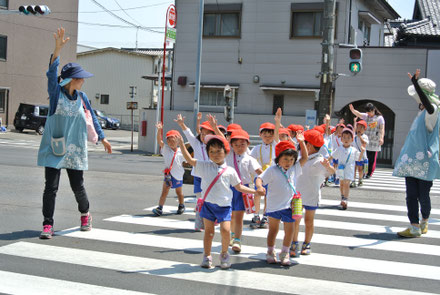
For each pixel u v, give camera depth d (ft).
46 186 19.88
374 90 66.39
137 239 20.21
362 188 39.19
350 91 67.26
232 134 19.93
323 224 24.71
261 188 17.03
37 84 117.91
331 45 46.09
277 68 75.51
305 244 19.03
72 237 20.10
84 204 21.18
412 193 22.15
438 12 84.43
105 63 157.17
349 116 73.97
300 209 16.89
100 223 23.03
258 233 22.29
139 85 153.99
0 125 103.71
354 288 14.92
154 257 17.67
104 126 143.84
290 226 17.16
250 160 20.08
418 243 21.06
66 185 34.19
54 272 15.55
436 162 21.61
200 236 21.09
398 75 65.41
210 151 16.80
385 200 33.27
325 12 46.11
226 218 16.57
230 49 77.71
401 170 21.91
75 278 15.05
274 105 75.97
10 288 13.98
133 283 14.76
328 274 16.34
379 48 65.92
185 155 16.78
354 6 74.23
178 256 17.92
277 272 16.40
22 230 21.02
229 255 17.44
